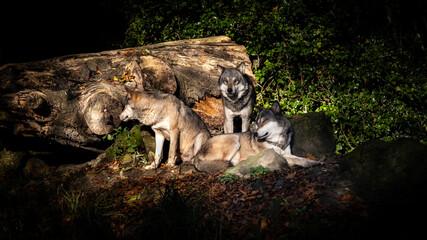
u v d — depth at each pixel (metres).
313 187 3.47
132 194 4.09
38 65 5.26
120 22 9.45
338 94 6.41
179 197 3.52
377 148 3.64
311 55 6.70
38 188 4.57
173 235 3.04
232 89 4.97
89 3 9.70
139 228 3.34
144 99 4.70
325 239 2.74
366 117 6.05
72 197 3.97
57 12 10.07
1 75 4.73
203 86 6.11
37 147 5.41
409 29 8.08
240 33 7.21
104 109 4.82
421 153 3.28
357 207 3.03
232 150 4.55
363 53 6.83
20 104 4.34
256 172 3.94
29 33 9.77
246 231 3.07
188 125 5.07
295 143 5.00
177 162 5.29
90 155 5.80
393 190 3.12
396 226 2.69
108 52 6.20
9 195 4.27
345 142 5.92
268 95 6.90
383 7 7.84
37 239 3.34
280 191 3.53
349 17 7.49
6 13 9.34
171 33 7.92
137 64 5.53
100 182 4.62
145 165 5.07
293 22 7.01
